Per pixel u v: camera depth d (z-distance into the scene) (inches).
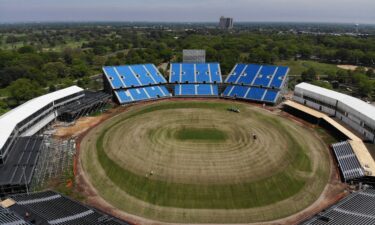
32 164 2397.9
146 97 4503.0
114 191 2293.3
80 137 3189.0
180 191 2258.9
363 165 2474.2
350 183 2383.1
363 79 5403.5
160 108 4028.1
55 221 1758.1
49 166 2586.1
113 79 4562.0
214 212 2082.9
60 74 6589.6
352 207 1967.3
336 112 3597.4
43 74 6067.9
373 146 2839.6
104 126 3452.3
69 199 2085.4
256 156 2691.9
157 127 3307.1
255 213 2076.8
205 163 2576.3
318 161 2682.1
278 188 2306.8
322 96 3754.9
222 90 4837.6
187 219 2023.9
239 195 2228.1
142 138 3031.5
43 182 2373.3
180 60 7529.5
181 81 4874.5
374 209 1929.1
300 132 3272.6
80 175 2491.4
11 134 2596.0
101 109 4072.3
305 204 2160.4
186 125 3363.7
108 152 2805.1
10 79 5792.3
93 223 1784.0
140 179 2393.0
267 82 4603.8
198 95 4670.3
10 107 4448.8
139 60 7121.1
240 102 4394.7
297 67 7608.3
